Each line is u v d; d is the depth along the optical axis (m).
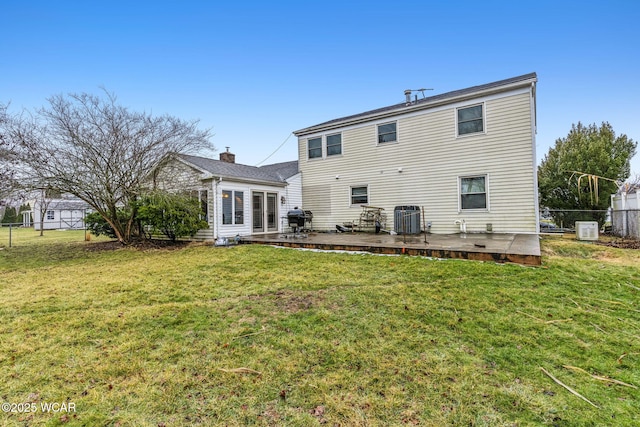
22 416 1.89
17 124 8.21
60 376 2.30
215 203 10.06
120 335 2.99
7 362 2.50
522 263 5.06
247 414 1.88
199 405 1.97
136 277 5.34
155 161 9.55
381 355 2.52
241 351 2.63
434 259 5.62
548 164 13.26
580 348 2.58
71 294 4.37
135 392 2.11
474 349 2.59
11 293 4.46
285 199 12.77
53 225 25.81
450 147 10.26
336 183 12.77
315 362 2.44
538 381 2.15
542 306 3.45
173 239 10.01
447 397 2.00
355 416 1.84
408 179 11.08
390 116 11.45
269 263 6.08
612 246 7.10
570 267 4.82
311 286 4.40
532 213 8.98
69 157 8.56
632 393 2.01
